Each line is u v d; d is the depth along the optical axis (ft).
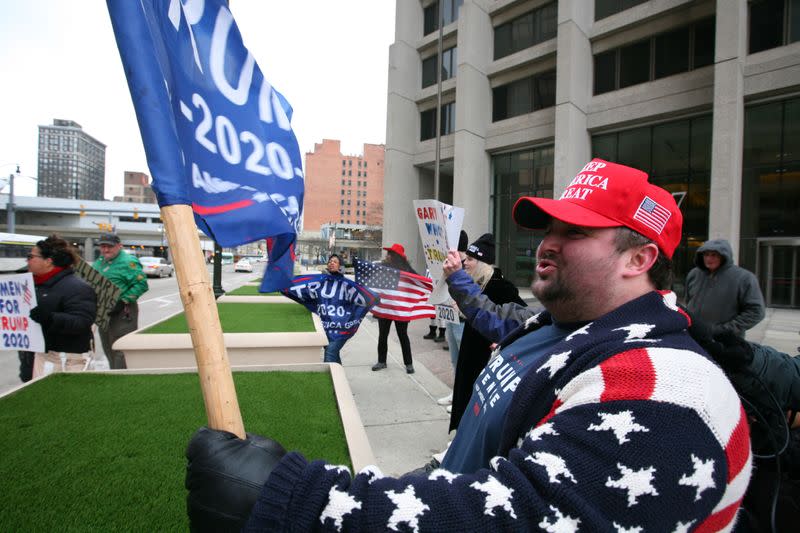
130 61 3.26
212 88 5.02
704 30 52.60
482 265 11.18
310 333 14.56
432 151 86.53
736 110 45.91
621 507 1.89
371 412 13.99
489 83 75.66
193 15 4.96
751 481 4.10
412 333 30.40
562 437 2.13
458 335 13.23
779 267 47.80
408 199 89.30
